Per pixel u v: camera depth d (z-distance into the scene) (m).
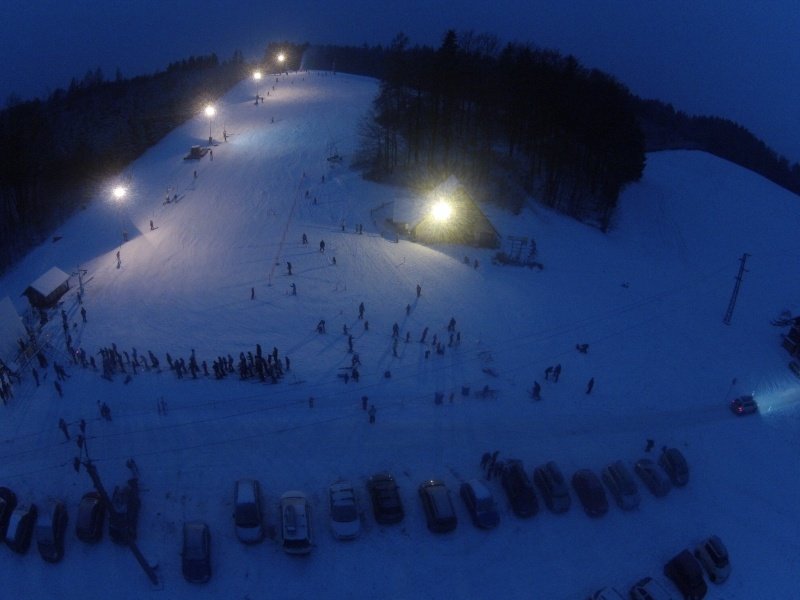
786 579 29.83
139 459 31.36
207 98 111.81
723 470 35.53
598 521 30.94
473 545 29.19
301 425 33.91
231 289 47.41
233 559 27.73
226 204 64.44
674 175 98.50
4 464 30.73
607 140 73.88
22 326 39.16
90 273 50.84
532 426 36.16
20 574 27.00
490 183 72.06
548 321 48.12
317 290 47.66
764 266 71.50
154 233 58.47
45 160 73.38
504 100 80.56
